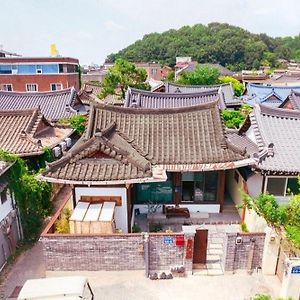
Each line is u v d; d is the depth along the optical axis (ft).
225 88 140.97
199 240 37.37
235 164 45.55
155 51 428.15
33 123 65.51
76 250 36.17
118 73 167.22
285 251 34.73
